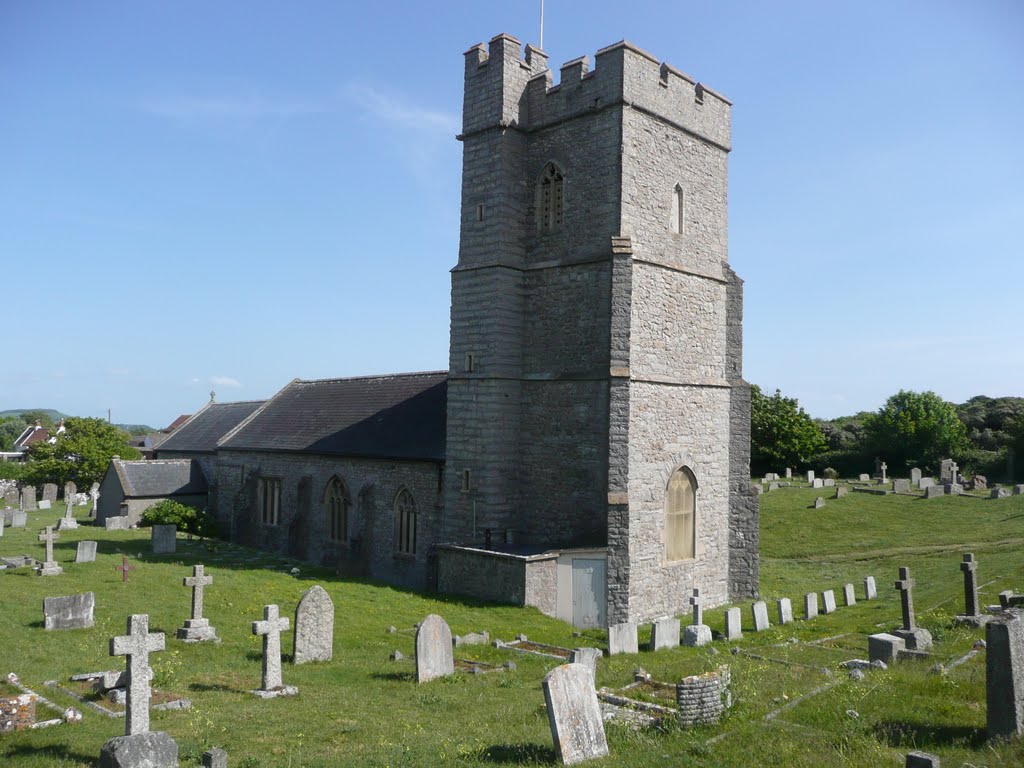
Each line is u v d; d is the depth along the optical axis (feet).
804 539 146.61
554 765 36.17
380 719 46.24
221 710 48.39
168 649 64.39
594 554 89.51
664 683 53.06
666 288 97.40
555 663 64.13
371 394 142.10
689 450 99.35
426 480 110.11
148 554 117.91
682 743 37.86
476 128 104.01
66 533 140.77
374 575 116.98
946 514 153.69
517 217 102.58
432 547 102.47
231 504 152.87
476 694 53.01
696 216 103.35
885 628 78.28
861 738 36.81
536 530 98.68
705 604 100.01
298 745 40.65
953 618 77.66
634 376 91.66
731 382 107.24
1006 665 35.32
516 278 102.01
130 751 35.65
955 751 34.32
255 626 53.78
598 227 94.48
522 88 103.91
